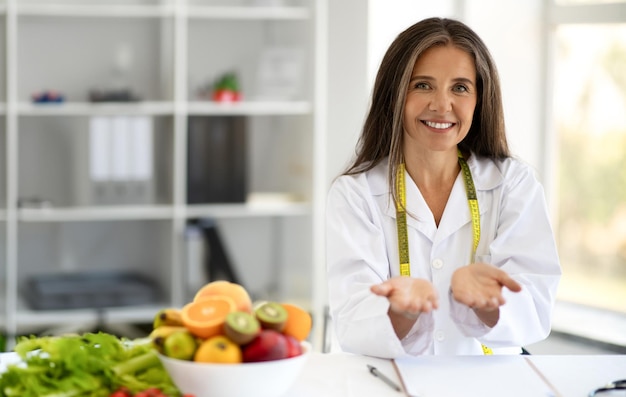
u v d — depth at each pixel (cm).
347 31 407
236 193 427
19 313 408
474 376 173
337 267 211
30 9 404
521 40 411
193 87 450
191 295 420
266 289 461
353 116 408
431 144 209
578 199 409
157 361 156
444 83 207
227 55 453
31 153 435
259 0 422
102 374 153
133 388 151
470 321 193
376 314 187
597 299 403
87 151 414
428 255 217
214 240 423
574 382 171
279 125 454
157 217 423
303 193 433
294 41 435
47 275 438
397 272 217
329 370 177
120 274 444
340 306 204
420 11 409
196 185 423
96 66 442
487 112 220
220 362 148
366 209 218
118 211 414
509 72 409
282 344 151
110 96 417
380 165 224
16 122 432
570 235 412
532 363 183
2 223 438
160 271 454
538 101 414
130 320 415
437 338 215
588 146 404
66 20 437
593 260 404
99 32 441
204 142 422
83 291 412
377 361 184
